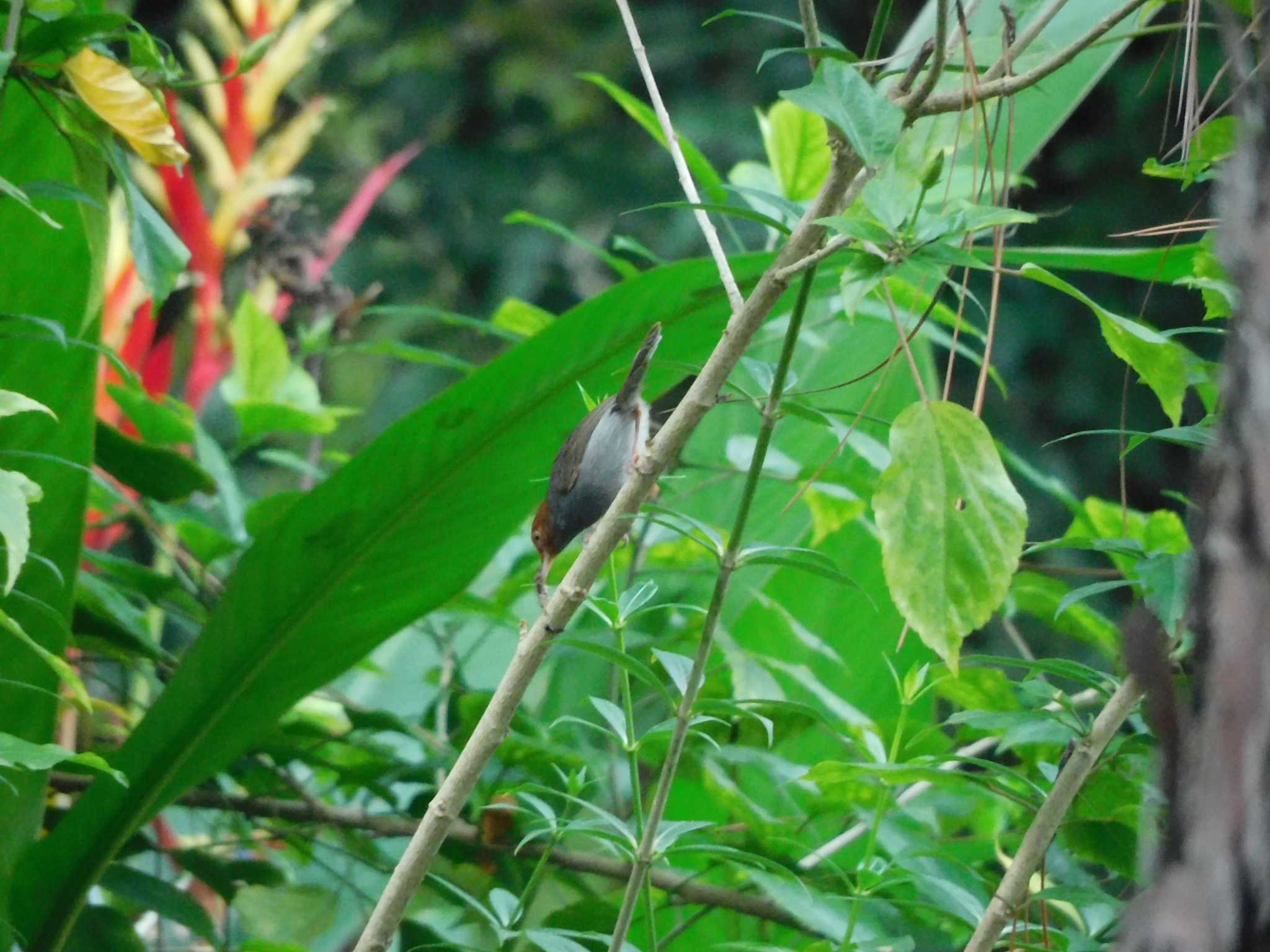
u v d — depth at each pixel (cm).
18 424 315
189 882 424
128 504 357
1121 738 302
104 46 309
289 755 332
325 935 353
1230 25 261
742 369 428
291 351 423
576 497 359
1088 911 307
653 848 296
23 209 314
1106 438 916
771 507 424
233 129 375
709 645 291
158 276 302
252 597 317
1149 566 289
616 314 316
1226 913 241
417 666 443
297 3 379
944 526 281
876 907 317
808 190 365
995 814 340
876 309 341
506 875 332
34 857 317
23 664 316
